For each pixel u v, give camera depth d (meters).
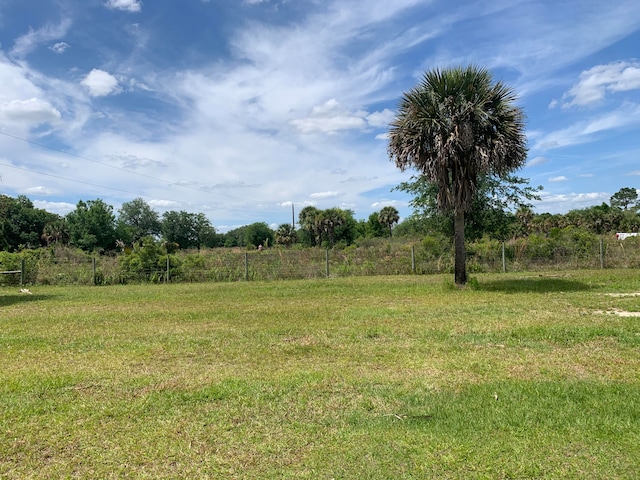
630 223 50.75
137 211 78.31
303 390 4.56
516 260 19.61
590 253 19.66
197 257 21.22
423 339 6.72
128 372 5.32
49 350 6.55
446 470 2.97
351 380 4.83
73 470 3.09
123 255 20.39
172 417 3.95
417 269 19.48
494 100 12.67
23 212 52.69
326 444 3.38
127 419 3.92
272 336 7.22
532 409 3.90
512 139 12.43
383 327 7.65
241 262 21.09
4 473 3.06
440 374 5.00
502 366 5.25
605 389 4.35
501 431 3.52
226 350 6.34
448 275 18.34
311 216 53.53
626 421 3.61
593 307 9.26
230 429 3.69
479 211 18.83
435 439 3.40
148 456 3.26
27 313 10.44
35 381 4.99
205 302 11.89
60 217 56.88
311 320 8.60
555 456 3.10
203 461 3.17
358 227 66.56
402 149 13.10
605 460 3.02
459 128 12.48
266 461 3.16
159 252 20.03
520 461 3.05
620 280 13.98
